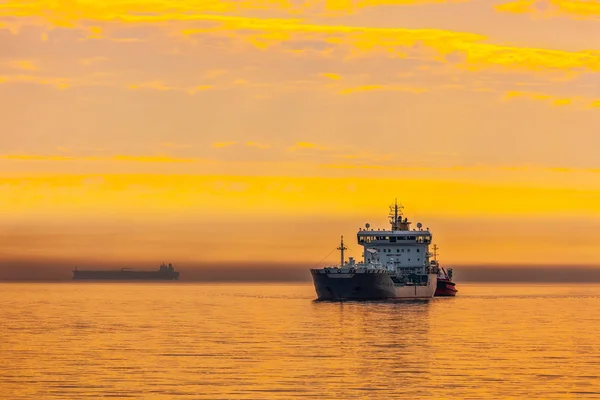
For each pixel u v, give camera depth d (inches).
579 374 7509.8
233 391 6702.8
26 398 6496.1
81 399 6446.9
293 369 7696.9
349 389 6791.3
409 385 6953.7
